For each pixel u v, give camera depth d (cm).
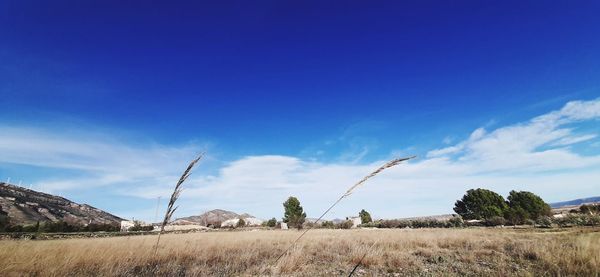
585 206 4538
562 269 785
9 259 762
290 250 1117
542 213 4528
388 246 1498
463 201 5431
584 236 1462
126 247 1129
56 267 735
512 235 1997
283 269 864
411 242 1619
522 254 1082
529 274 722
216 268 860
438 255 1181
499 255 1129
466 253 1213
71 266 785
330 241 1792
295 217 5753
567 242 1290
